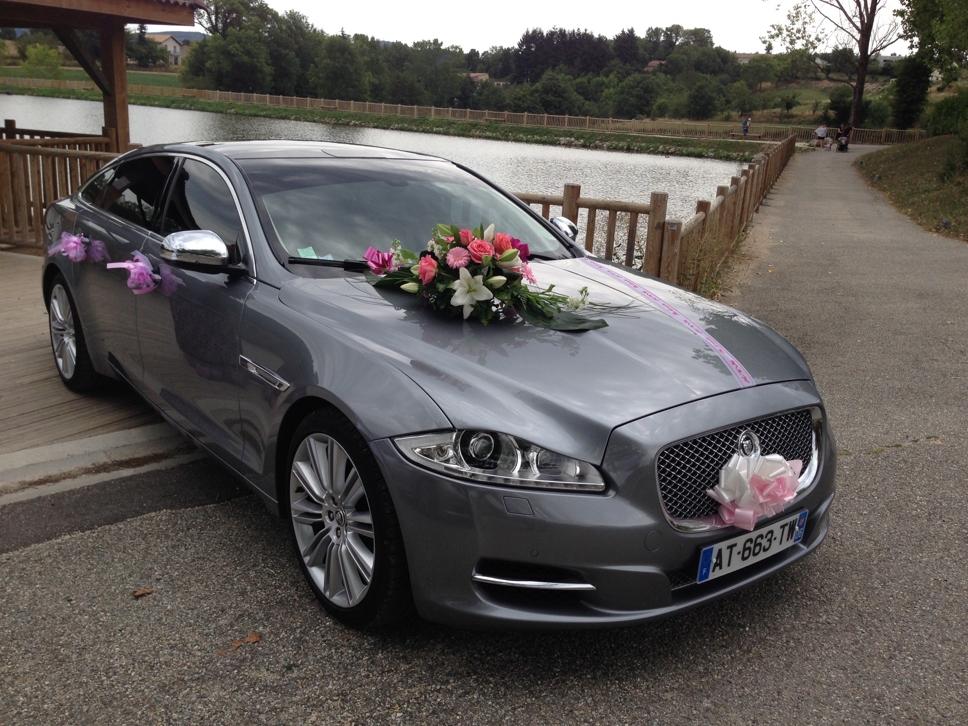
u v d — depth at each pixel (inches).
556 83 4357.8
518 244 130.0
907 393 220.5
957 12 1130.7
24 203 381.1
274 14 4109.3
